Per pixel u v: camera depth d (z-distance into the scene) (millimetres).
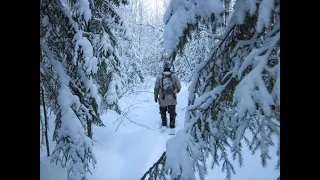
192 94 1999
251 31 1760
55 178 3262
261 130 1431
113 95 5449
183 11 1594
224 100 1709
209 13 1481
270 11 1231
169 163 1625
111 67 5340
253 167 3361
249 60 1392
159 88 6207
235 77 1631
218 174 3309
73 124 2664
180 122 6793
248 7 1499
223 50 1900
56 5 3023
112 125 6566
